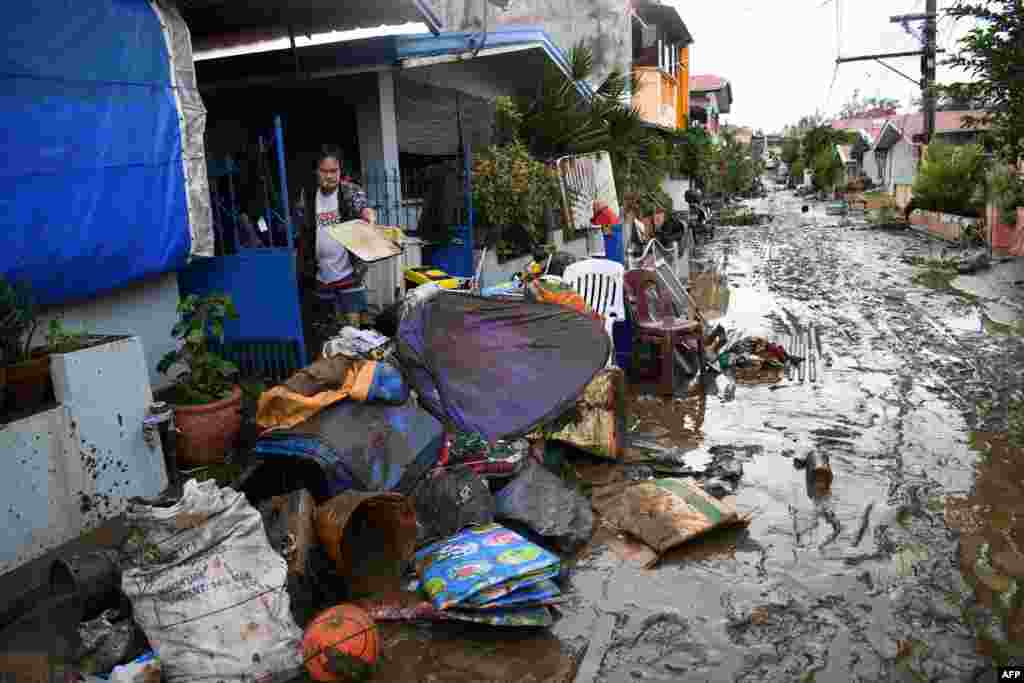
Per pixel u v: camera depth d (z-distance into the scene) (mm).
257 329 6328
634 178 16312
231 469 5129
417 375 5348
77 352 4281
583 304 6797
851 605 4223
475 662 3699
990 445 6449
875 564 4629
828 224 28344
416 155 10031
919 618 4105
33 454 4035
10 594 3809
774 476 5875
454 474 4848
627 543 4887
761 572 4551
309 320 6805
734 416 7242
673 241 16672
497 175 10016
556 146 12719
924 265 16922
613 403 6016
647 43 18844
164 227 5723
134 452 4633
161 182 5680
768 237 24406
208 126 9242
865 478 5824
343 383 4715
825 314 11805
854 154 52625
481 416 5352
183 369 6223
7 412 4070
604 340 6082
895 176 40344
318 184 6543
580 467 5980
